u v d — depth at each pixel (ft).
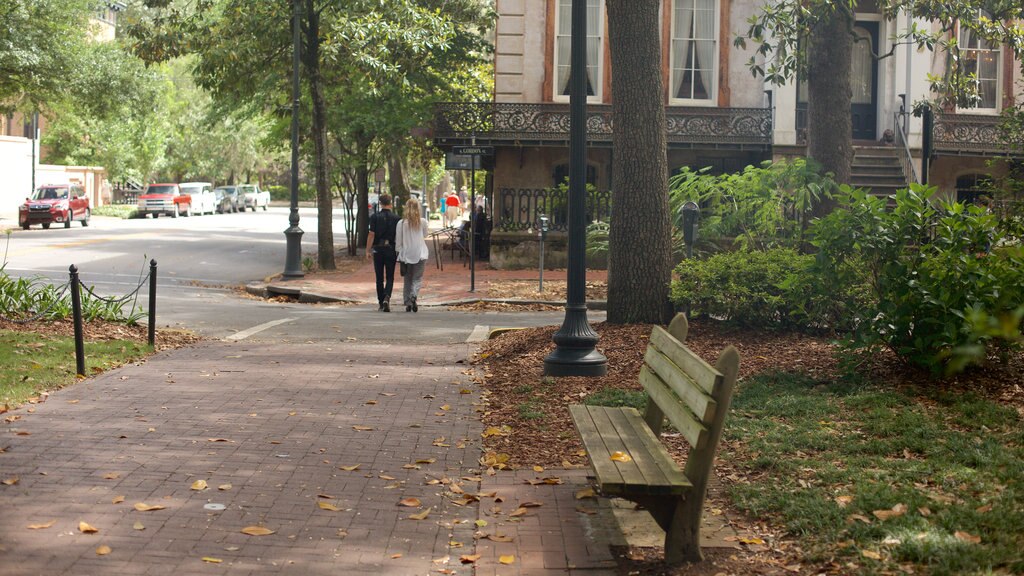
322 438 25.39
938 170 90.68
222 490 20.70
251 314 58.49
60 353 36.58
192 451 23.71
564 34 94.84
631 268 39.96
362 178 115.24
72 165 217.36
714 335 36.99
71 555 16.78
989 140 88.07
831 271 31.01
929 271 27.78
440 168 214.90
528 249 93.25
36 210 148.87
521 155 95.45
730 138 91.45
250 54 93.66
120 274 83.15
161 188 211.00
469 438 25.71
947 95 63.98
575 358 33.27
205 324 52.65
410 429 26.66
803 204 50.70
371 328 52.65
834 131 51.03
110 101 146.92
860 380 28.96
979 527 16.87
